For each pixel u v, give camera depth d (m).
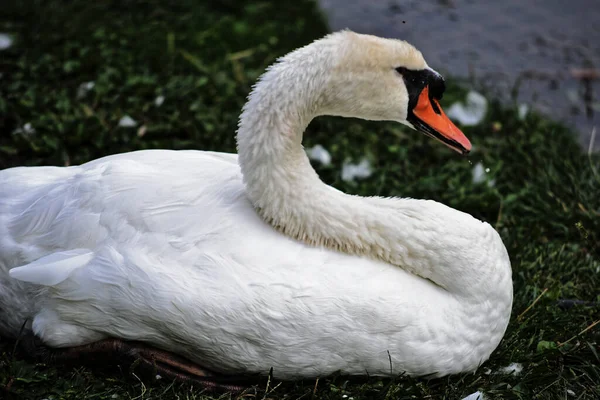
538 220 10.15
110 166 7.30
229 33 13.57
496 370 7.76
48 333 7.18
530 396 7.53
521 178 10.98
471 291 7.13
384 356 6.95
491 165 11.05
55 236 7.09
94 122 10.62
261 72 12.51
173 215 6.94
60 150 10.25
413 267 7.16
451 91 12.82
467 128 11.79
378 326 6.80
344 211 7.05
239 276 6.70
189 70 12.25
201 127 10.91
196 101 11.32
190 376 7.33
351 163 10.79
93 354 7.30
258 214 7.11
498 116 12.16
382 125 11.67
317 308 6.68
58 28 12.66
